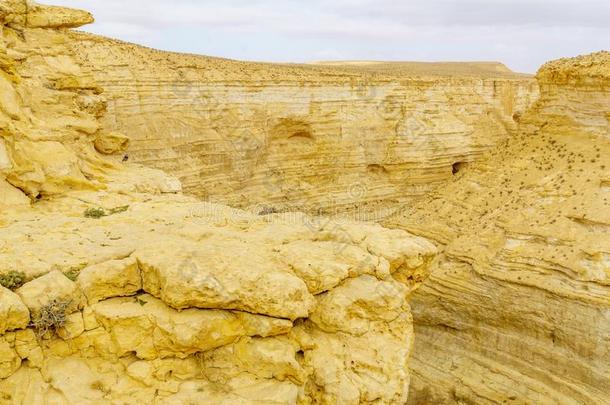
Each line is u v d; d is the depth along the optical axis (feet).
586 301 88.84
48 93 87.15
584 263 93.15
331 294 53.72
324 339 52.70
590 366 86.58
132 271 49.55
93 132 90.94
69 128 85.20
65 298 46.57
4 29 87.66
